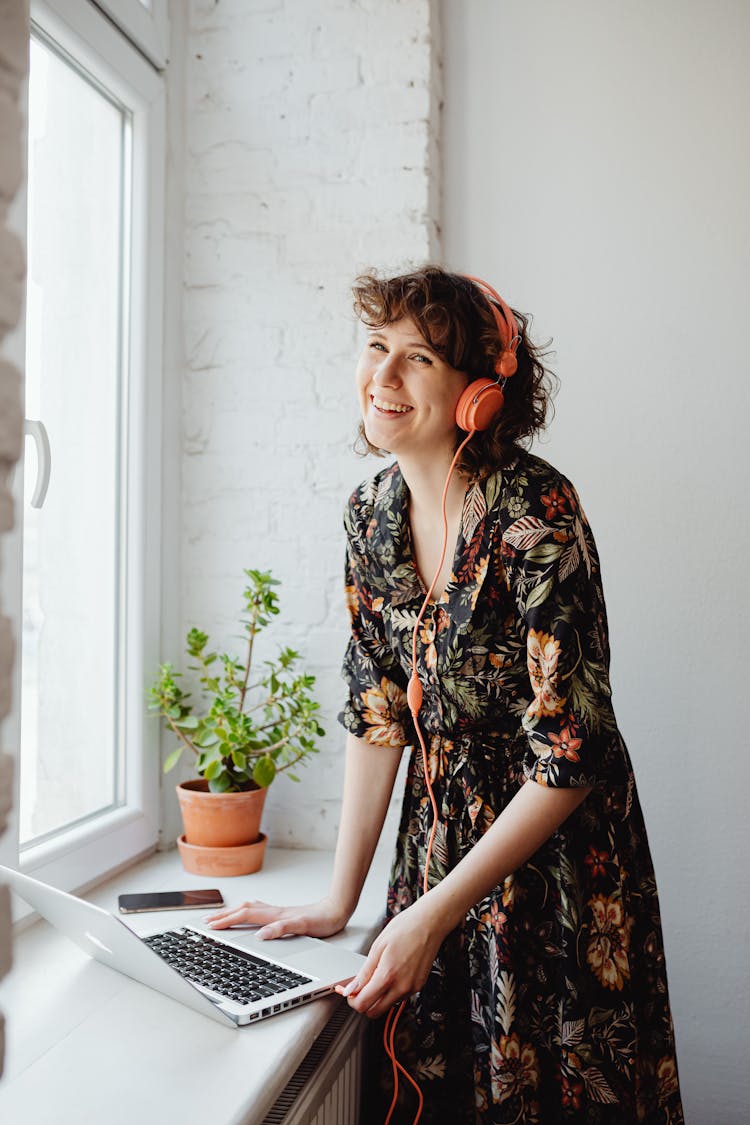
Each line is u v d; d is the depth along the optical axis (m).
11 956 0.47
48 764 1.63
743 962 1.96
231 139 2.04
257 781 1.80
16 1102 0.89
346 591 1.46
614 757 1.19
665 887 1.99
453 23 2.10
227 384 2.04
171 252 2.00
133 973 1.17
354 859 1.45
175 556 2.03
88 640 1.77
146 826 1.90
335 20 2.00
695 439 1.99
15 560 1.30
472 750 1.31
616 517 2.02
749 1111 1.95
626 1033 1.26
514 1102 1.23
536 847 1.17
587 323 2.03
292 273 2.01
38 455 1.44
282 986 1.18
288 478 2.01
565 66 2.05
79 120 1.72
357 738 1.46
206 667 1.98
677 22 2.01
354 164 1.99
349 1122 1.38
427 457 1.27
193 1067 0.98
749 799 1.96
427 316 1.19
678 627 1.99
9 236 0.47
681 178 2.00
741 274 1.98
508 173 2.07
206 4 2.05
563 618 1.18
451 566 1.31
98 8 1.70
